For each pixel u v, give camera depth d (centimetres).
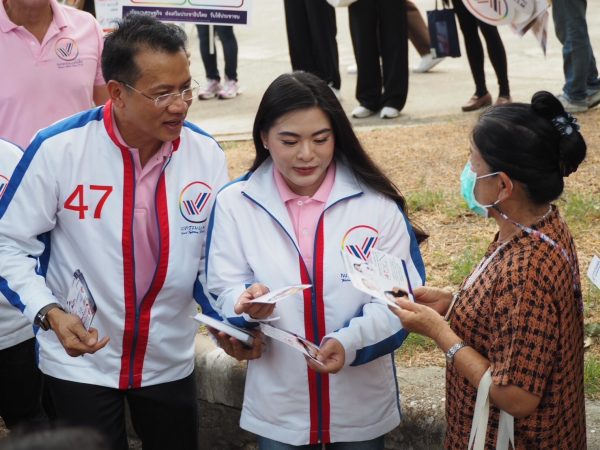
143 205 321
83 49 449
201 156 328
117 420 336
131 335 327
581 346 270
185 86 307
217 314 320
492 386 253
